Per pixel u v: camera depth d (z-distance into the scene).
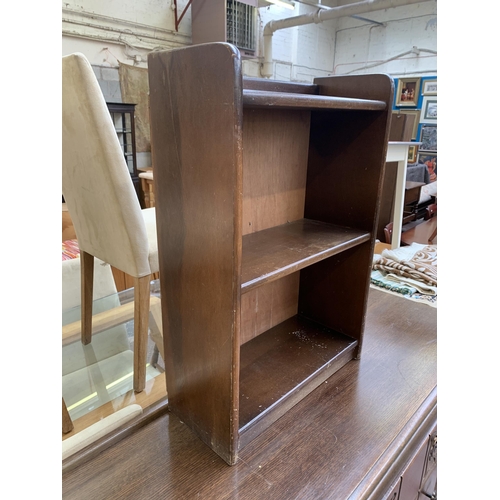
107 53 3.34
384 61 5.54
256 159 0.88
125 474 0.70
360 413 0.85
